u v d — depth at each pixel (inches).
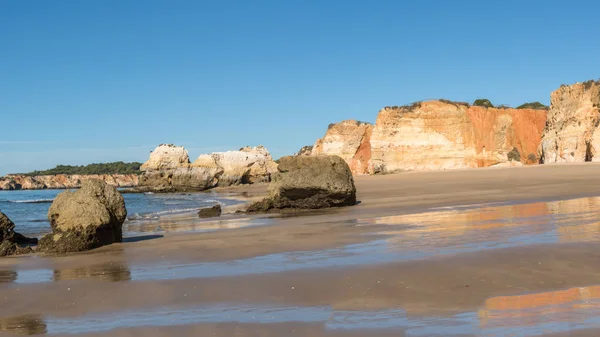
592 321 236.5
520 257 381.1
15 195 3853.3
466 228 560.1
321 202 1050.7
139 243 633.6
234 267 418.0
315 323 260.1
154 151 3368.6
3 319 300.8
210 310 295.9
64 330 272.8
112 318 291.6
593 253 384.2
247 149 3649.1
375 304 288.4
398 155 2824.8
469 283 320.2
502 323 241.3
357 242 514.9
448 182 1636.3
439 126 2800.2
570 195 956.0
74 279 409.7
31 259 544.7
